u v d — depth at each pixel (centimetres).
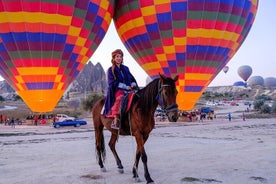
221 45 2348
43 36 2005
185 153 1172
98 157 870
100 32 2256
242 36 2502
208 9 2202
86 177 784
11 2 1923
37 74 2105
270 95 14012
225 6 2244
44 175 818
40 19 1966
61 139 1983
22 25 1969
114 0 2372
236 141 1628
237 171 832
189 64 2319
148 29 2286
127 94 748
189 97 2427
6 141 1888
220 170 846
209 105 8875
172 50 2283
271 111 5784
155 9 2230
